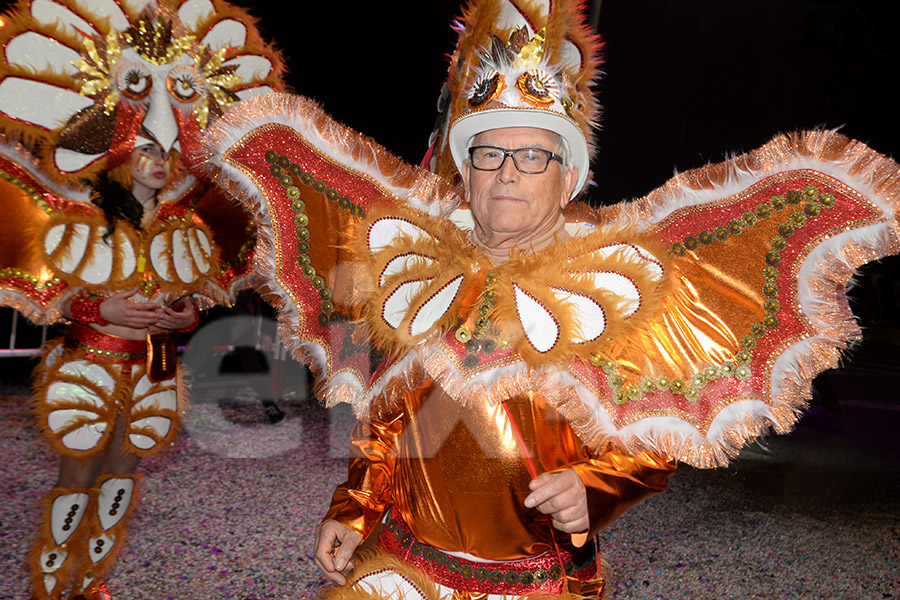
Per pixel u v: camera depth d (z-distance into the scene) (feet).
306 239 5.73
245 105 5.68
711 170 5.11
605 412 4.79
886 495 16.47
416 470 5.12
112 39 9.86
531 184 4.99
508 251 5.24
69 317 9.78
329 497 14.39
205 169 5.79
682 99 45.83
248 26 10.94
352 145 5.84
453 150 5.49
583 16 5.36
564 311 4.78
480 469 4.84
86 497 9.41
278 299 5.72
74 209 9.89
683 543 13.08
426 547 5.08
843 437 22.11
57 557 9.23
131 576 10.46
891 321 65.82
